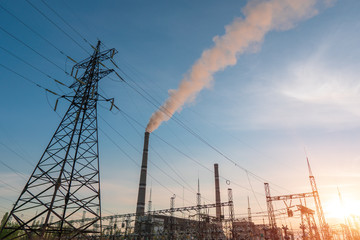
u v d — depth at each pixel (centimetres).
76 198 2406
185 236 7269
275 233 6134
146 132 11394
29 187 2212
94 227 7481
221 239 6669
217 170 13462
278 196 6347
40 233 2066
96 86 3103
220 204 6238
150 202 10506
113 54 3170
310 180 6172
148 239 7812
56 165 2406
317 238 5884
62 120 2675
